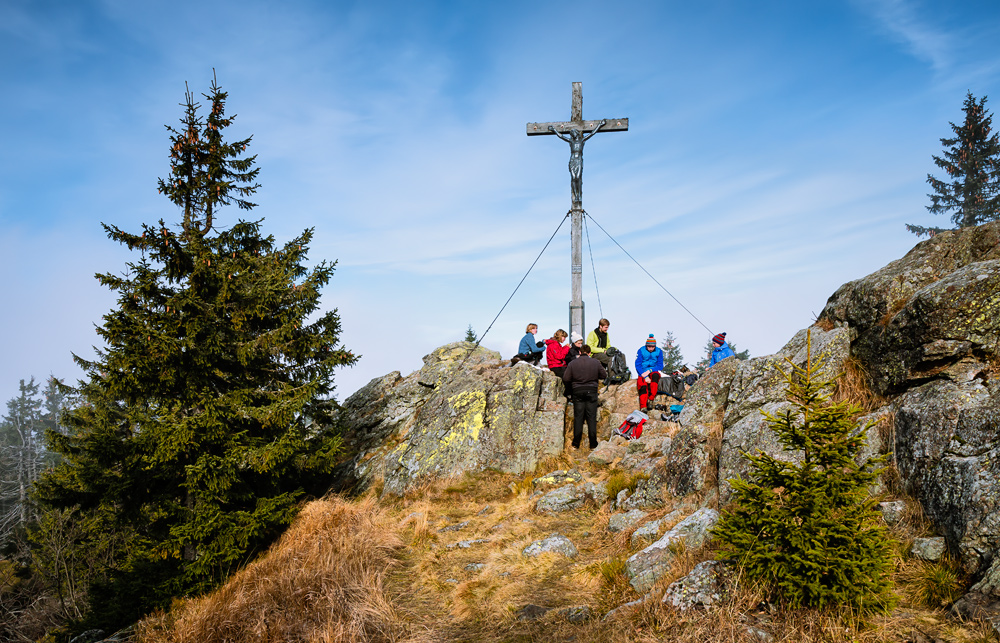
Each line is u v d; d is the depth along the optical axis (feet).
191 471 31.45
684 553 18.24
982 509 14.88
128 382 33.14
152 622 23.90
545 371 42.22
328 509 29.84
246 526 31.60
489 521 28.50
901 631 13.26
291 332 37.40
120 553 58.85
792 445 15.43
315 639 16.84
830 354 23.73
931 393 18.79
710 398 29.07
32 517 104.47
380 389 52.95
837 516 14.38
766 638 13.70
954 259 22.95
